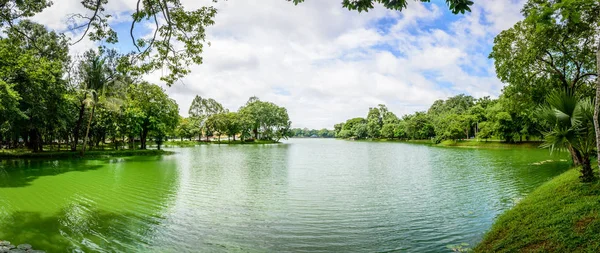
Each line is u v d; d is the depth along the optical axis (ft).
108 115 129.49
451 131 198.08
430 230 29.35
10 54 56.39
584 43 52.65
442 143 211.82
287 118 326.65
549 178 54.95
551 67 57.72
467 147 176.86
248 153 144.15
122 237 27.48
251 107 310.04
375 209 37.47
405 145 236.22
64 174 65.72
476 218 32.71
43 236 27.20
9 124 92.22
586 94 57.82
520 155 110.83
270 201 41.96
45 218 32.63
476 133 204.33
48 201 40.29
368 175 66.95
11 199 40.91
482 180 57.06
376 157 118.21
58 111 98.99
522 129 155.12
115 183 55.36
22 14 39.52
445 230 29.19
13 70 67.05
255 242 26.61
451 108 304.09
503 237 23.29
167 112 149.79
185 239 27.25
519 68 58.85
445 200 41.57
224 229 29.99
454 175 65.16
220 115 272.31
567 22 47.75
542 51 55.52
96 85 115.24
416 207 38.14
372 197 44.27
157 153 133.80
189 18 31.58
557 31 50.65
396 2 16.46
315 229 30.12
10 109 72.79
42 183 53.93
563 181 33.53
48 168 75.82
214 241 26.76
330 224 31.71
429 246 25.25
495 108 173.58
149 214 35.14
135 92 43.80
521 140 164.04
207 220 32.99
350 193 47.14
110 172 70.54
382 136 382.22
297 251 24.67
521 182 52.75
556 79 59.21
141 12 30.19
